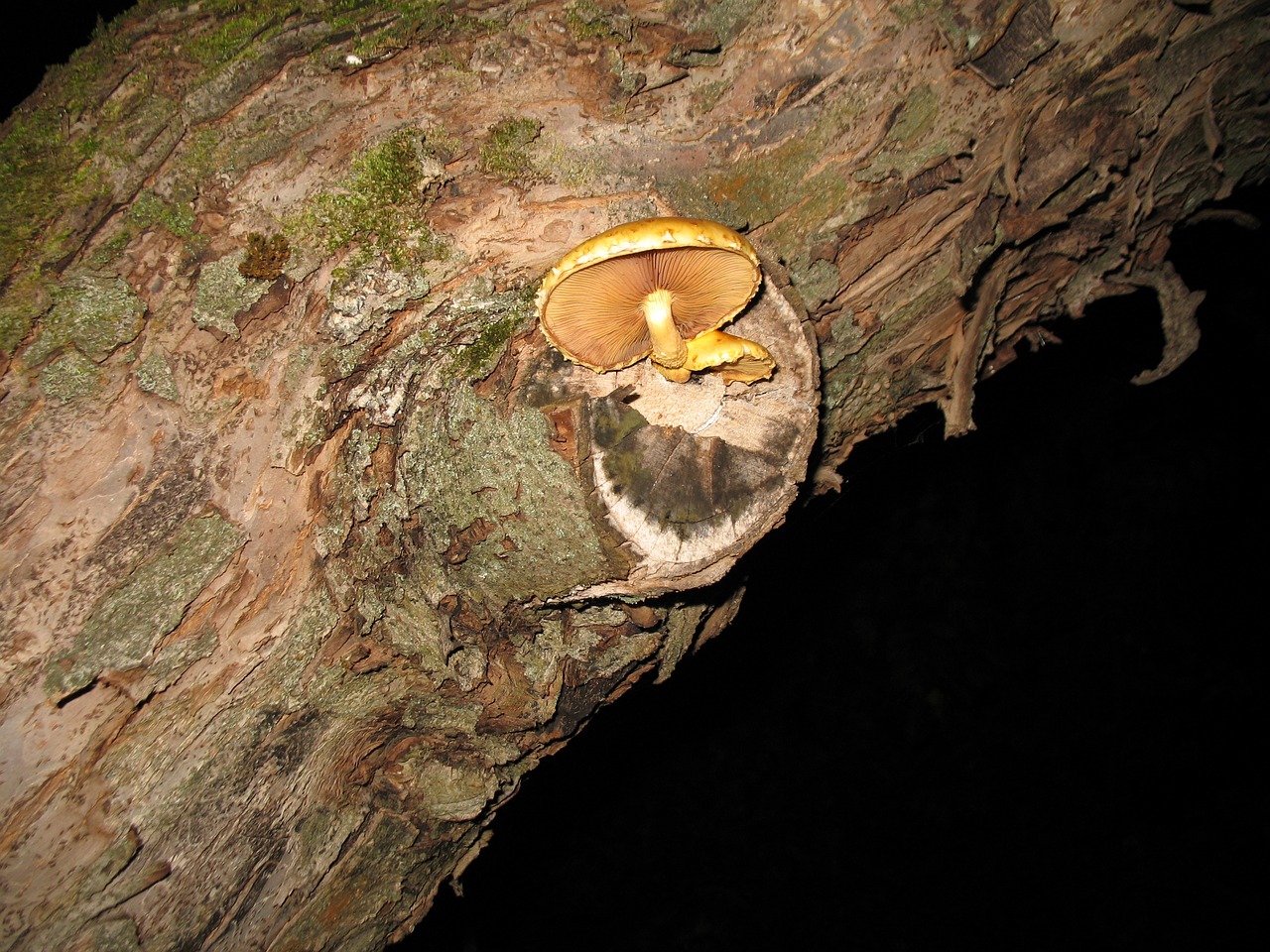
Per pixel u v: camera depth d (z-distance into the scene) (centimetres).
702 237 39
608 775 105
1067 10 47
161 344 41
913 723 104
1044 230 56
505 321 44
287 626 45
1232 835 95
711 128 46
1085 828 99
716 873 102
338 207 42
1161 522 105
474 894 98
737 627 108
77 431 40
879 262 52
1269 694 98
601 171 45
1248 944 91
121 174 40
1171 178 58
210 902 46
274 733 46
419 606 47
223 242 42
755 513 44
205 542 42
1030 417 109
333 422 44
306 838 49
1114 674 103
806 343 44
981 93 48
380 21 42
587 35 43
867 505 111
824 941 98
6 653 40
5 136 41
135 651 41
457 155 44
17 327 39
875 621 108
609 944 99
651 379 44
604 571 44
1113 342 98
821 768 104
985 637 106
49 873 42
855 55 45
